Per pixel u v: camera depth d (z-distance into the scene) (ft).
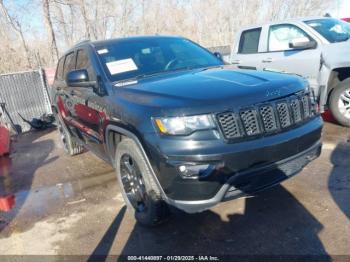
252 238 10.16
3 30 44.09
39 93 30.48
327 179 13.17
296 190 12.57
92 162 18.84
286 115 10.07
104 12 54.49
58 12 49.42
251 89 9.78
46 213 13.37
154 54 14.32
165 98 9.86
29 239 11.63
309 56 19.63
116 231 11.44
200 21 73.97
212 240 10.30
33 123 29.30
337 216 10.69
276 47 21.81
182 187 9.27
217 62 14.96
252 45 23.49
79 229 11.85
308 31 20.18
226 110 9.21
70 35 51.75
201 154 8.98
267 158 9.48
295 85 10.59
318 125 11.02
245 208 11.75
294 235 10.05
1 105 28.32
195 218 11.50
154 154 9.53
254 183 9.51
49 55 47.70
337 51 18.65
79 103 15.14
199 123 9.14
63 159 20.06
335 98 19.24
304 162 10.61
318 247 9.43
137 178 11.21
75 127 16.79
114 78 12.84
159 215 10.64
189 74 12.25
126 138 11.29
